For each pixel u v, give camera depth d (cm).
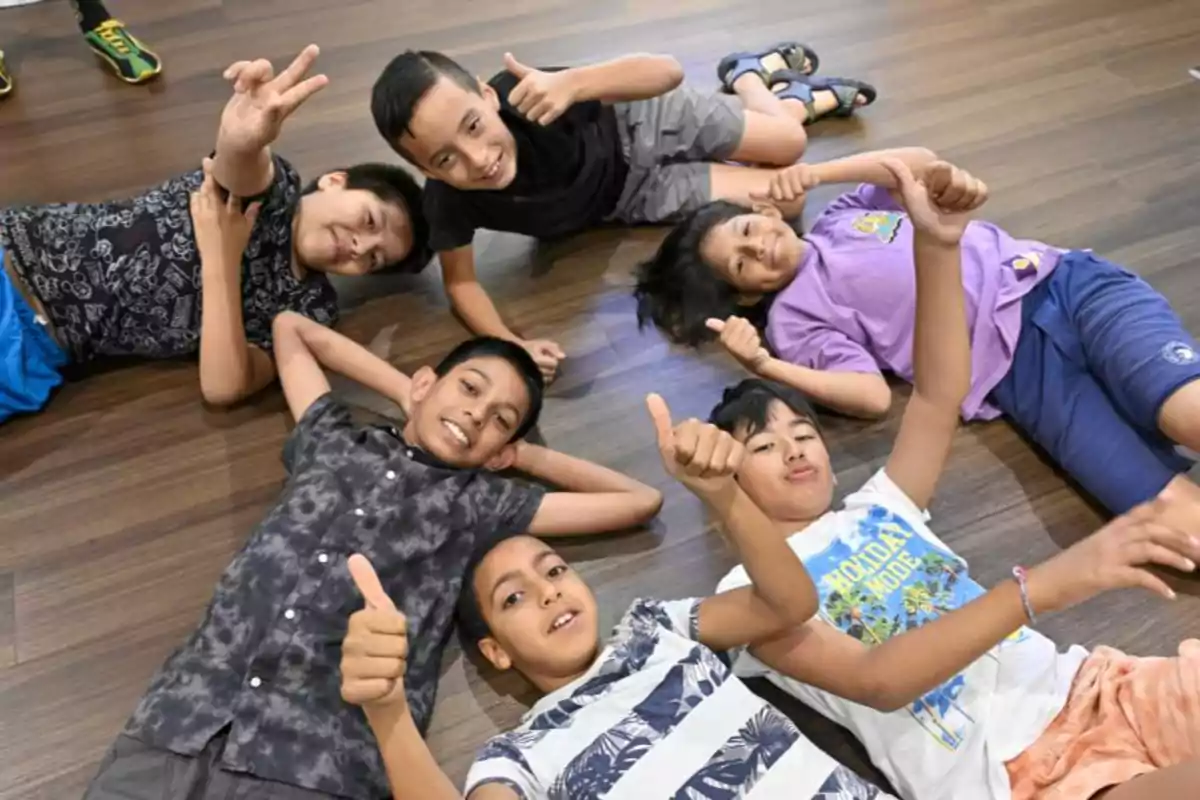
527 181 161
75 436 152
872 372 150
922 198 118
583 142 165
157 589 135
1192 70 211
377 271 162
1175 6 229
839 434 152
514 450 139
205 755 110
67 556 138
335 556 122
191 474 147
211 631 117
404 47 220
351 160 192
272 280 155
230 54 220
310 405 141
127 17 230
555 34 223
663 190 179
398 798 97
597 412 156
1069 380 142
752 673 123
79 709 123
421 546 126
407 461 131
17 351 147
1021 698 110
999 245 153
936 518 142
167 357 161
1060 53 217
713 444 92
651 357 163
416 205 160
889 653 104
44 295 150
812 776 104
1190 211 180
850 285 154
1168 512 94
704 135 179
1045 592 96
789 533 128
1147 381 129
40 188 188
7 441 151
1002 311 147
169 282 151
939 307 121
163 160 194
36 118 204
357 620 90
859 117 201
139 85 212
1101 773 101
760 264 156
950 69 213
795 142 184
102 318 152
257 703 112
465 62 214
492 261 178
